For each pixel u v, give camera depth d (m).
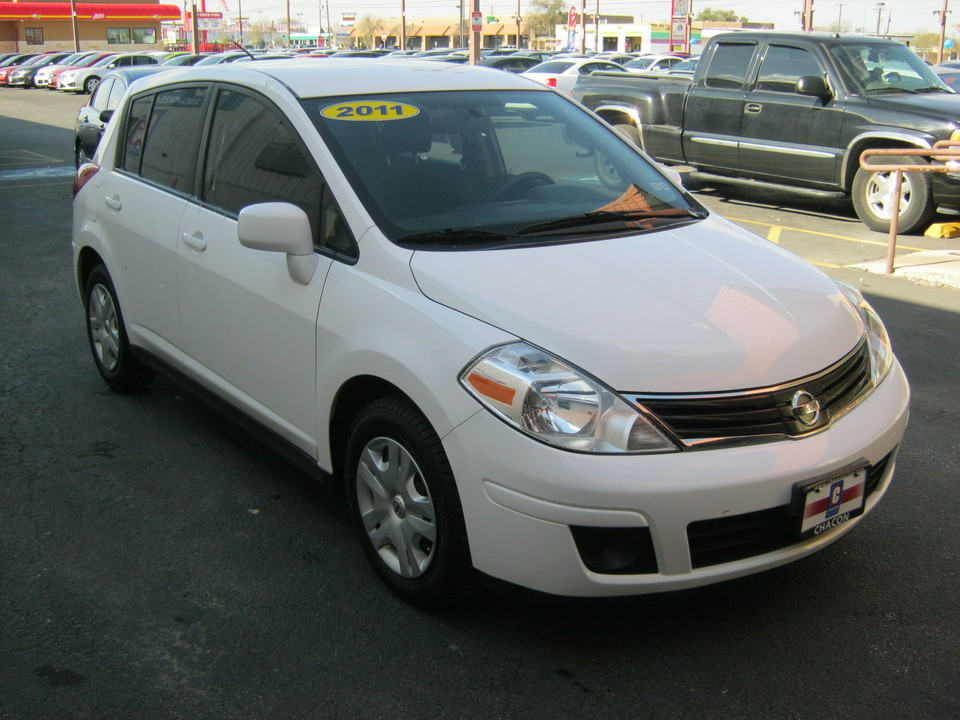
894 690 2.78
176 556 3.53
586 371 2.69
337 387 3.23
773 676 2.84
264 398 3.74
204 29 68.12
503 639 3.02
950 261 8.29
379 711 2.70
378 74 4.06
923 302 7.04
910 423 4.78
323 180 3.47
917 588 3.30
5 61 47.06
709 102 11.09
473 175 3.65
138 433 4.67
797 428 2.77
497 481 2.70
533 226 3.41
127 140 4.96
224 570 3.43
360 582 3.35
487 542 2.77
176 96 4.57
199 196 4.16
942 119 9.12
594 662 2.90
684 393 2.68
